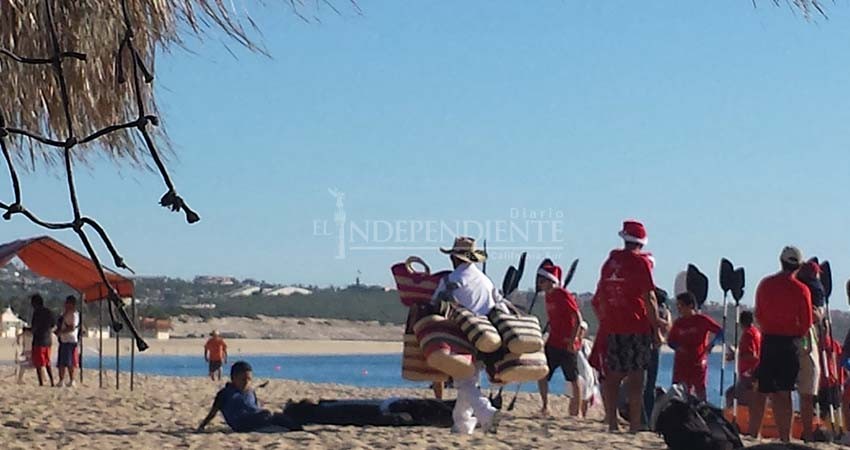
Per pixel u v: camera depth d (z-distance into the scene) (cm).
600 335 1114
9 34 536
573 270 1303
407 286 1100
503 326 1028
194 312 11925
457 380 1044
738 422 1192
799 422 1179
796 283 1033
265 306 12712
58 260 1794
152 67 621
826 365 1134
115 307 338
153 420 1197
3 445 941
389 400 1147
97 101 698
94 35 541
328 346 11756
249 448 945
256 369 6844
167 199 346
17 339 2289
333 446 952
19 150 776
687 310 1136
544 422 1173
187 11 507
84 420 1181
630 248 1075
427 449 939
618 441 1007
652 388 1142
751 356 1201
